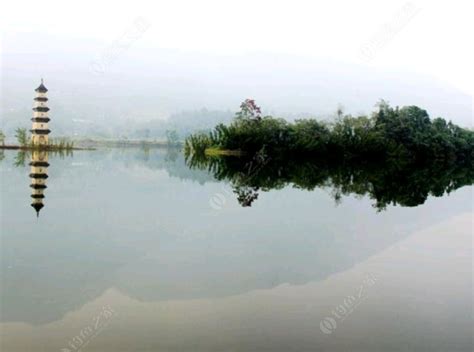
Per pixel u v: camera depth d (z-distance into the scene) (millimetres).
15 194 31297
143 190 36219
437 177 59812
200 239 21500
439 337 12109
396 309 13836
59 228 22422
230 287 15281
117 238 21094
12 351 10820
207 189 38156
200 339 11586
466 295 15086
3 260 17250
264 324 12570
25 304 13438
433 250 20578
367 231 24078
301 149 77062
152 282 15523
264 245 20703
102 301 13836
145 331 11961
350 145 77562
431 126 86062
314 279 16312
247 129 79188
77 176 43938
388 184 47031
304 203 32344
